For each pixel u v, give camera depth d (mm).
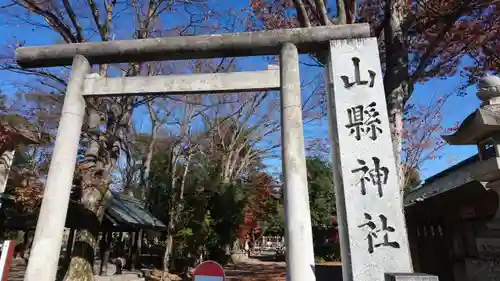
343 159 4926
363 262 4465
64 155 5656
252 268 22250
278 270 21141
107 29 10836
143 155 21172
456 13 7895
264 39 5934
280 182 26750
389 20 8594
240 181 23438
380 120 5078
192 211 18781
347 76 5379
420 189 12078
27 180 12789
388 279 4191
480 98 5090
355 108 5180
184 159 19312
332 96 5438
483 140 5219
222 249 21000
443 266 9789
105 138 10297
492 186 4969
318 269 9320
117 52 6203
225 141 23672
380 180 4793
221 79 5922
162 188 20672
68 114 5879
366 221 4629
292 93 5578
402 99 7941
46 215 5332
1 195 11750
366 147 4957
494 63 9773
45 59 6410
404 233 4547
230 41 5980
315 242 25703
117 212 13289
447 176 10172
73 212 10688
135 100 11453
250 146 25219
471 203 8000
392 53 8352
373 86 5285
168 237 16000
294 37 5875
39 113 11844
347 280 4559
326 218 24188
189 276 17016
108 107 10836
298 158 5215
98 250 14812
